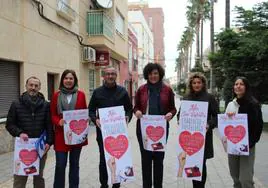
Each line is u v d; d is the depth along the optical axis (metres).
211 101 3.38
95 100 3.62
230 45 10.95
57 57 8.34
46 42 7.69
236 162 3.28
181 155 3.35
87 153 6.24
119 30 14.69
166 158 5.77
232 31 11.14
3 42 5.98
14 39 6.34
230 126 3.18
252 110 3.16
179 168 3.35
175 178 4.50
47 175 4.62
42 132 3.27
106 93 3.61
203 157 3.32
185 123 3.34
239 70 10.55
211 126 3.34
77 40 9.93
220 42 11.10
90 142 7.55
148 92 3.55
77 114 3.46
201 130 3.31
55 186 3.49
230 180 4.44
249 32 10.70
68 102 3.48
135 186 4.12
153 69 3.52
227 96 11.47
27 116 3.23
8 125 3.22
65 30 8.88
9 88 6.41
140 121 3.51
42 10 7.41
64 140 3.46
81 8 10.55
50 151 6.24
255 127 3.16
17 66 6.66
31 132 3.23
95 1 11.95
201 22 28.84
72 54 9.49
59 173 3.48
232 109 3.20
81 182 4.31
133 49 23.97
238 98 3.21
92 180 4.41
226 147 3.19
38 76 7.29
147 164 3.56
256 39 10.05
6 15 6.08
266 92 10.62
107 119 3.45
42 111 3.27
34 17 7.10
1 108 6.17
